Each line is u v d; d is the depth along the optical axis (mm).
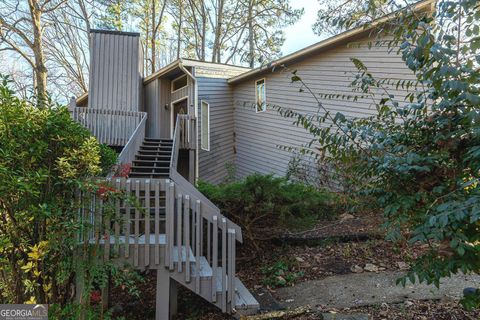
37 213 2562
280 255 5176
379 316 3055
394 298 3422
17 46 13430
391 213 1938
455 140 1777
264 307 3523
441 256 1809
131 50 11203
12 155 2496
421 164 1833
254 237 5250
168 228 3322
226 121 11156
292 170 7824
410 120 2129
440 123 1852
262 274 4637
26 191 2453
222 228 3504
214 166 10523
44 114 2686
